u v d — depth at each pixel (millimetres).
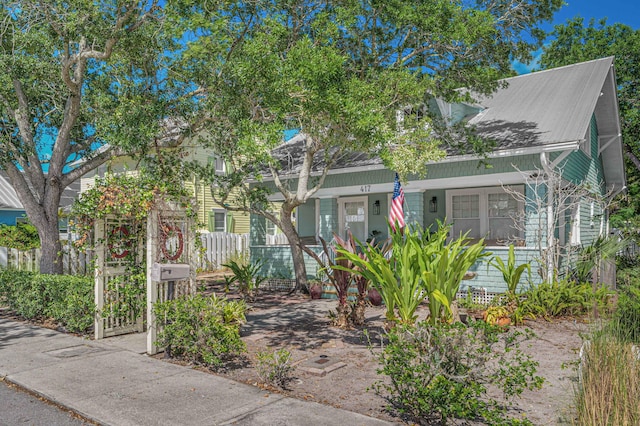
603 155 19484
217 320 6766
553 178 10969
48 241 10750
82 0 8031
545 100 14312
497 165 12273
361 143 8148
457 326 4711
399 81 9766
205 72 9797
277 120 7883
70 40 9227
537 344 7492
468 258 7293
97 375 5984
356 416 4609
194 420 4543
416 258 7152
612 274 11102
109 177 8055
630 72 24406
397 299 7129
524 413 4742
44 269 10672
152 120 9305
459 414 4027
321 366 6305
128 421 4535
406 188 13727
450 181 12984
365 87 8172
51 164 10930
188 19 8430
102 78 11312
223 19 8359
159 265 6984
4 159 10195
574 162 14117
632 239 15422
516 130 12672
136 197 7180
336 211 15633
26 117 11070
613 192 20969
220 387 5512
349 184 14930
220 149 11531
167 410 4797
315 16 9688
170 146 10711
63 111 11617
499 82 13344
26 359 6754
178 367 6340
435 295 6602
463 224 14891
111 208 7570
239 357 6859
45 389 5461
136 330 8602
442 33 9914
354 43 11484
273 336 8242
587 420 3916
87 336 8250
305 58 7641
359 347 7430
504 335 8047
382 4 10188
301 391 5449
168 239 8125
